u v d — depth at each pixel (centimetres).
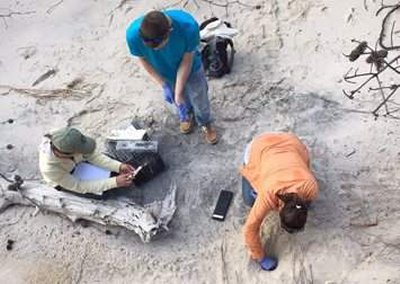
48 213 555
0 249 542
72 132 483
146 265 517
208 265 509
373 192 526
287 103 589
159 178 560
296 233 512
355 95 584
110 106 614
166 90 538
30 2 708
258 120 584
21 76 651
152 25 446
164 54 485
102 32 674
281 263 502
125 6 689
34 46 673
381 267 488
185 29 470
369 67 599
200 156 570
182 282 504
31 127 612
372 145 552
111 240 534
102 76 638
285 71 611
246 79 610
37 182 557
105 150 562
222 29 595
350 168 542
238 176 552
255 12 659
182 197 548
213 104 599
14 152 597
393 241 498
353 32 629
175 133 587
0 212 561
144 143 556
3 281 524
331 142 560
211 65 605
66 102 624
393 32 619
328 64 610
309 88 596
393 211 514
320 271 492
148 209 535
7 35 688
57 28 685
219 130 583
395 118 543
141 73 634
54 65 654
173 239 527
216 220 532
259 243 485
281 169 450
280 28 643
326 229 512
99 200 533
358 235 506
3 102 634
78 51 662
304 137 566
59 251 534
